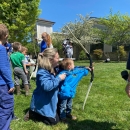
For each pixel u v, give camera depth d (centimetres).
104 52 2964
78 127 386
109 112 461
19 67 601
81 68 435
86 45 3123
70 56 838
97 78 888
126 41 2592
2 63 301
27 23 2212
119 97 579
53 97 389
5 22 2058
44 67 379
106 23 2547
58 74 406
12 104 321
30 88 709
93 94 615
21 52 635
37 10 2209
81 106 500
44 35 667
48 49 386
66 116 428
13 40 2148
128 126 392
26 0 2134
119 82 795
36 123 396
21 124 392
